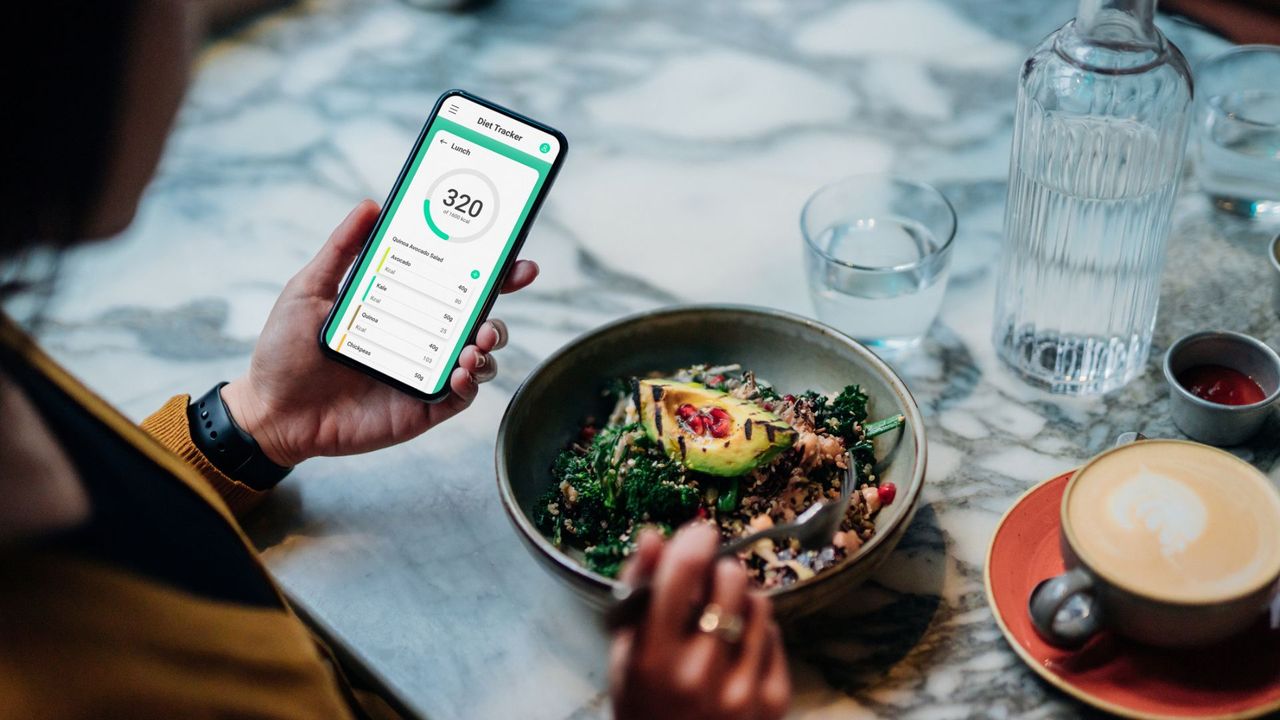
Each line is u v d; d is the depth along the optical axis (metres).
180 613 0.56
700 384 0.83
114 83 0.45
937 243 0.97
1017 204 0.88
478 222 0.81
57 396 0.54
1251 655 0.67
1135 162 0.83
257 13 1.48
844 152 1.17
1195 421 0.82
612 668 0.57
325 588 0.82
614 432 0.82
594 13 1.42
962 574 0.78
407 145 1.26
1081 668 0.68
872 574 0.78
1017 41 1.27
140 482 0.57
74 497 0.52
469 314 0.80
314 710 0.65
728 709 0.55
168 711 0.56
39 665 0.52
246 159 1.26
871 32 1.32
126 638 0.54
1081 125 0.82
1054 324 0.92
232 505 0.85
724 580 0.56
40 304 0.48
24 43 0.42
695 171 1.17
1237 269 0.97
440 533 0.85
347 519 0.87
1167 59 0.79
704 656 0.55
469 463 0.91
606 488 0.78
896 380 0.80
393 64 1.38
